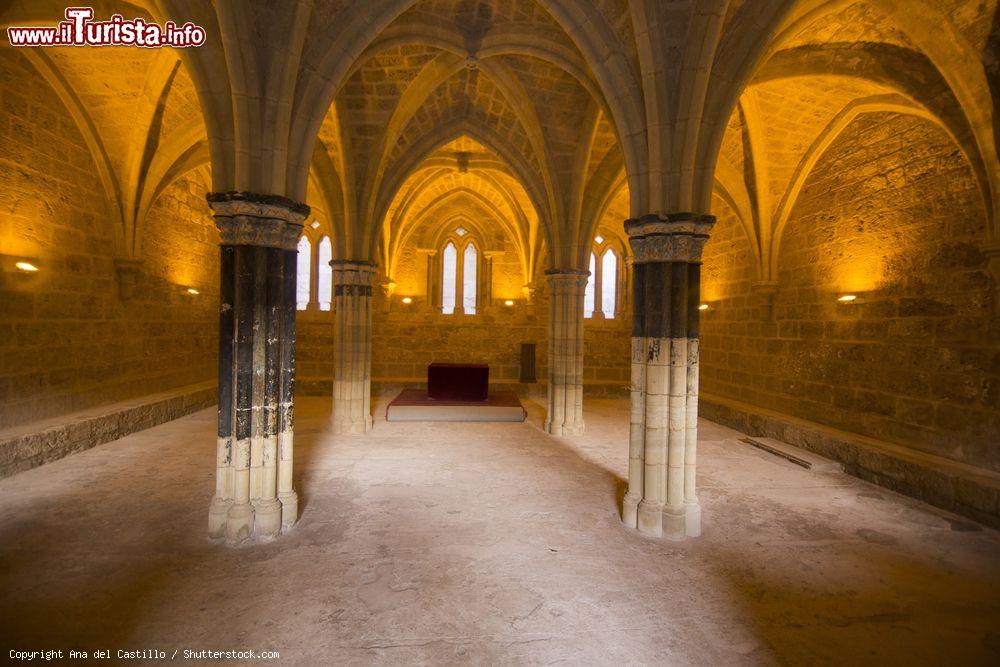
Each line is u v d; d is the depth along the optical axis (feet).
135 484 20.63
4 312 21.99
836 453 25.14
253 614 11.89
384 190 31.32
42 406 24.36
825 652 11.02
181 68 24.04
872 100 23.57
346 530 16.70
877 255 24.79
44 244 24.13
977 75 17.24
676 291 16.89
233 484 15.81
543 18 21.15
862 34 19.84
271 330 16.07
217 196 15.29
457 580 13.70
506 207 50.19
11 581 13.06
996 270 18.60
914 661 10.77
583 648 10.98
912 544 16.55
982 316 19.81
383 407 41.16
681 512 16.79
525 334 52.16
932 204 21.91
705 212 17.07
